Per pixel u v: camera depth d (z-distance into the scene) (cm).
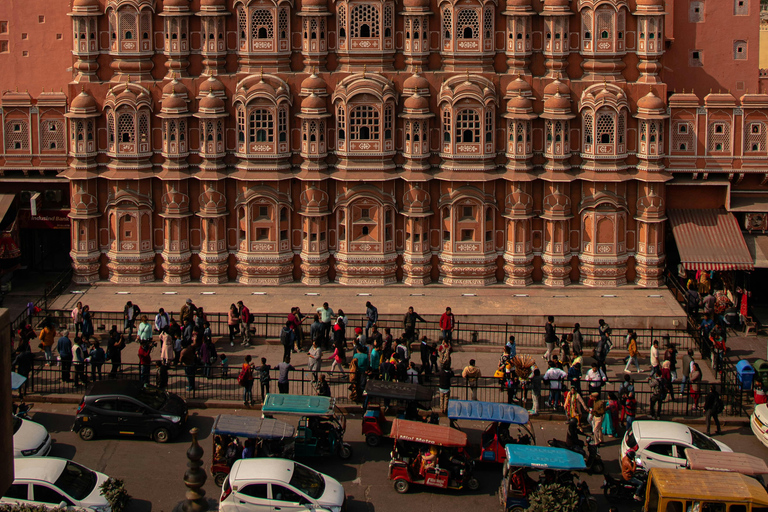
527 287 7412
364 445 5484
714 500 4481
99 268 7525
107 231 7475
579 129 7275
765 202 7450
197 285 7444
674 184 7381
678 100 7294
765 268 7325
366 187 7319
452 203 7312
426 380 6091
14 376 5675
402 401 5403
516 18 7194
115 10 7250
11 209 7625
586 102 7169
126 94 7231
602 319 6450
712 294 7281
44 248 7962
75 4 7256
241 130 7288
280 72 7312
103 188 7425
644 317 6825
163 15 7238
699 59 7831
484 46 7244
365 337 6228
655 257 7344
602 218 7312
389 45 7288
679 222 7394
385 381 5434
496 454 5191
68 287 7394
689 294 7038
